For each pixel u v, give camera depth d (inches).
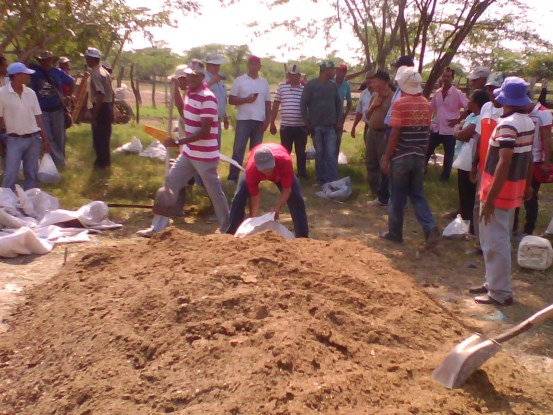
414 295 211.5
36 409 158.6
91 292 206.2
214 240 231.9
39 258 281.0
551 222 331.9
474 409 160.9
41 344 185.9
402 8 523.2
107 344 172.7
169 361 163.3
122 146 542.9
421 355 180.9
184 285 191.9
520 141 229.1
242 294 185.2
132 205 352.8
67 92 460.1
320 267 213.2
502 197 234.1
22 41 607.5
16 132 358.0
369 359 171.2
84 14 584.4
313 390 150.3
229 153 585.3
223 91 426.0
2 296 233.6
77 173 426.9
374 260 231.9
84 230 319.0
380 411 149.3
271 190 418.6
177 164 311.6
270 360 157.9
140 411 149.3
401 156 308.5
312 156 474.9
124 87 837.2
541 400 172.6
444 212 387.9
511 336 172.7
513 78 230.1
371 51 619.5
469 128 323.6
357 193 418.9
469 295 255.3
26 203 331.9
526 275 280.5
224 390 151.8
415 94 307.0
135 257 228.5
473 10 526.3
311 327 173.9
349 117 1062.4
